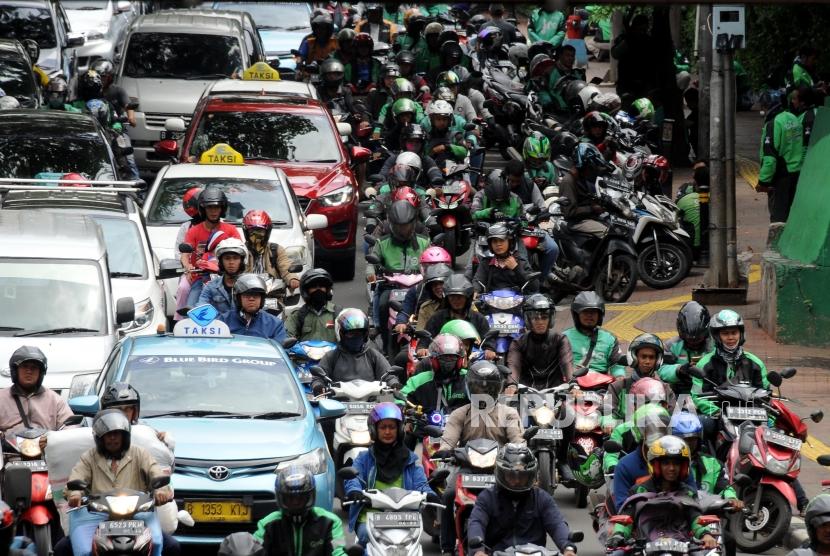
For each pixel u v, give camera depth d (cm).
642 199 6725
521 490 2917
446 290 4500
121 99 8338
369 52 9431
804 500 3591
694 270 7150
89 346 4250
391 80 9162
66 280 4456
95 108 7712
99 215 5244
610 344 4231
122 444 3009
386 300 5175
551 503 2973
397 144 8550
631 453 3244
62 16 9550
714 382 3809
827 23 8338
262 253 5116
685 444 2952
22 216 4831
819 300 5841
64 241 4584
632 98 9806
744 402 3659
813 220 5984
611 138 7144
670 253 6731
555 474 3909
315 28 10012
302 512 2766
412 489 3303
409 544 2941
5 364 4128
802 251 6000
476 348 4384
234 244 4622
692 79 11344
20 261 4484
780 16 8425
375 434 3281
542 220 6072
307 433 3559
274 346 3944
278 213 5903
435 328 4541
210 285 4669
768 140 6631
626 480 3222
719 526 2936
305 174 6744
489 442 3328
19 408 3531
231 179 6044
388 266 5225
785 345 5847
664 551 2798
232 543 2605
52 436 3203
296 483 2739
